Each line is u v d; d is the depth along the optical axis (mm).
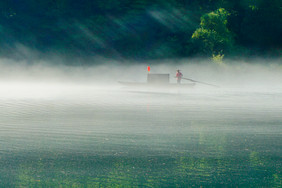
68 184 11211
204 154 14641
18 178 11703
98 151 14953
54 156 14195
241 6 96875
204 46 81438
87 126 20766
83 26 90750
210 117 24641
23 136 17719
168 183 11297
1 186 11023
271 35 98000
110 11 90375
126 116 24953
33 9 94188
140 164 13250
